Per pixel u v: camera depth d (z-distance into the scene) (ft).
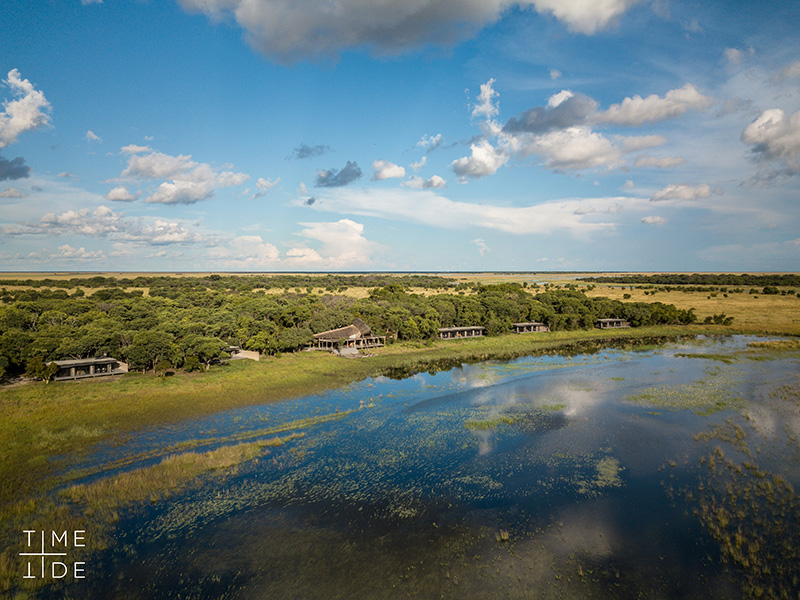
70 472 119.85
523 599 74.74
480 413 170.30
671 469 121.39
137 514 100.73
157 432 149.38
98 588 77.66
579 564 83.51
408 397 193.67
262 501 106.73
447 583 78.64
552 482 115.55
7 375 203.21
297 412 172.35
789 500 103.45
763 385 204.95
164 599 75.25
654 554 85.97
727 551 85.81
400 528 95.66
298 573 81.46
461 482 115.96
